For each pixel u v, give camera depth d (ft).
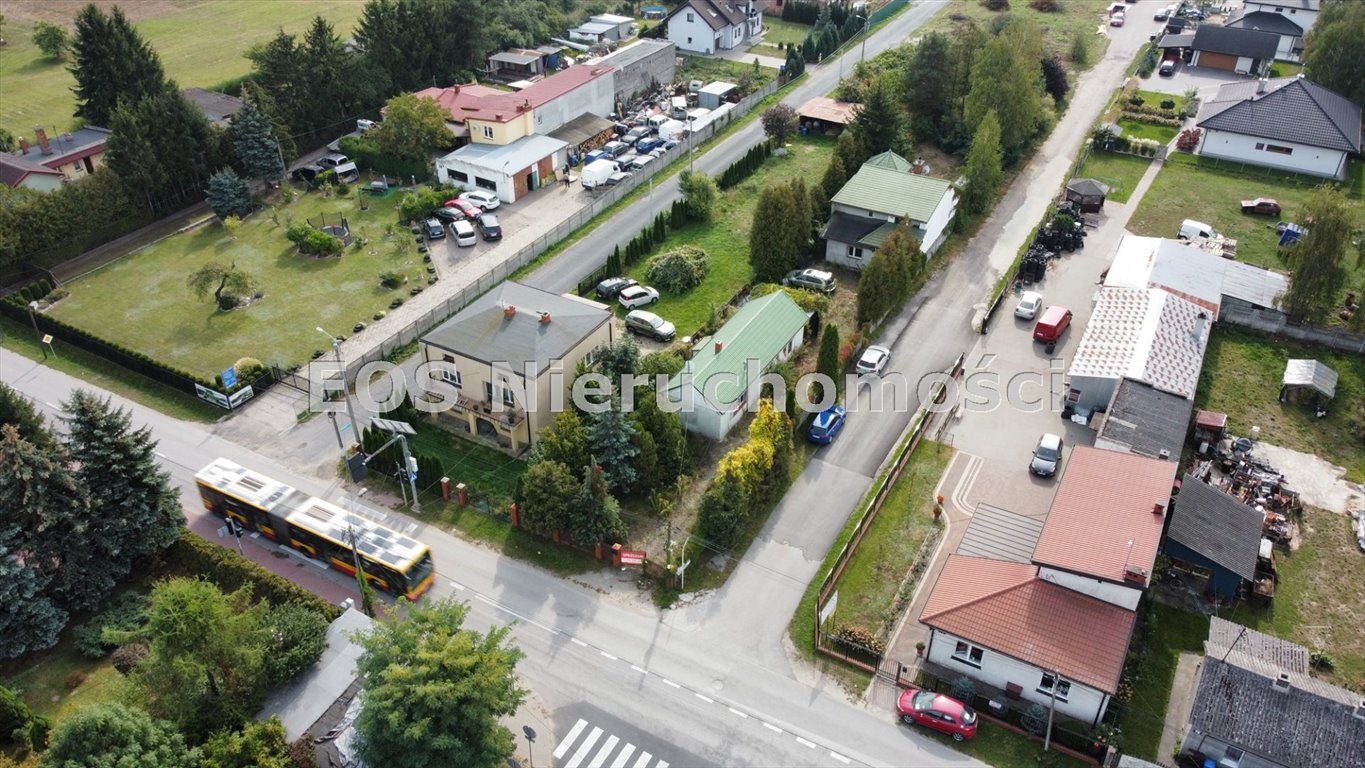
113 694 147.54
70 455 171.94
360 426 218.79
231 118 323.37
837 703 155.74
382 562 172.45
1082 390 215.51
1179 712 152.15
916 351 242.17
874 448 210.79
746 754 147.74
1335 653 162.20
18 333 255.50
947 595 160.45
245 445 213.87
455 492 196.85
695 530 185.68
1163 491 166.30
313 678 151.94
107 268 283.38
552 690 157.38
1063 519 163.53
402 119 322.55
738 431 213.25
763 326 227.40
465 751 128.47
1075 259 280.92
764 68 436.35
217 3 529.45
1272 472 197.98
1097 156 345.10
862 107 331.16
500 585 177.68
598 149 353.51
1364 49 341.21
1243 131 332.19
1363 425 214.28
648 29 476.95
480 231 300.40
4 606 162.09
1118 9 485.56
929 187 277.23
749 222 304.09
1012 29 348.18
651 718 153.28
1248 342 244.22
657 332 245.04
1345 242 231.50
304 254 290.15
